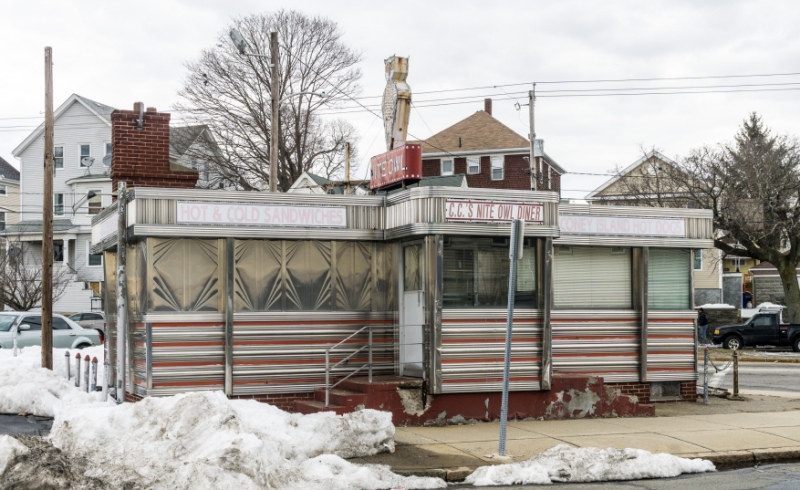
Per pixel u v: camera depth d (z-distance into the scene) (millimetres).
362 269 15812
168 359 14344
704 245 17953
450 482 10891
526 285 15406
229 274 14711
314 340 15266
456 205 14680
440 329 14531
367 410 12289
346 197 15516
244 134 49594
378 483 10180
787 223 42344
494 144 61125
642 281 17359
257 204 14930
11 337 26844
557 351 16703
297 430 11656
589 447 12445
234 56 49438
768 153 42062
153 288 14414
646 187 47875
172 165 17906
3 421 15508
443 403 14656
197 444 10203
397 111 16484
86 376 17578
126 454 10250
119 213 15047
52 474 8797
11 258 45031
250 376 14766
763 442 13266
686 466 11609
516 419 15102
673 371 17672
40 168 55281
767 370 29469
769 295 63688
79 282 52656
